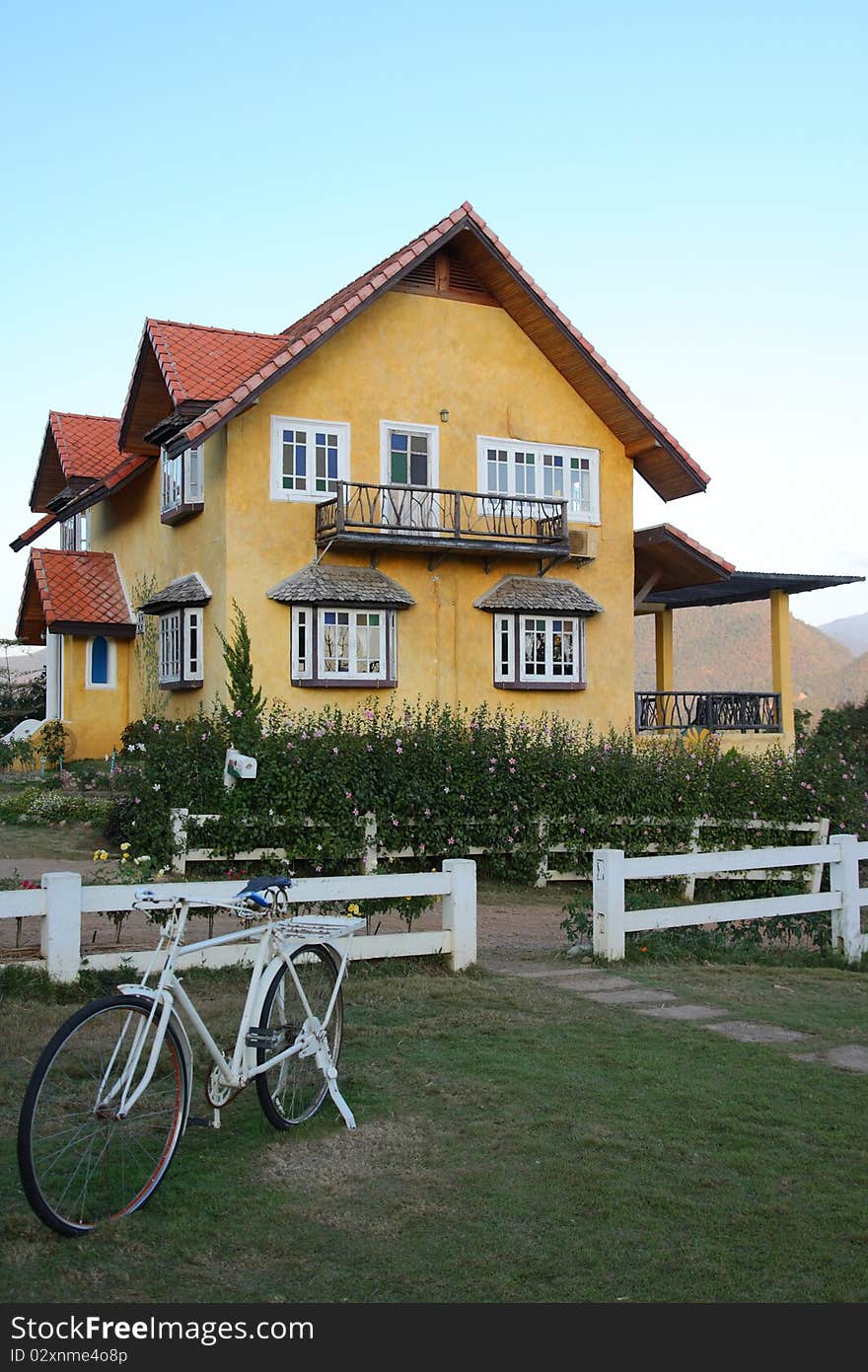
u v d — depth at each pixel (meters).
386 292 21.41
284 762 13.63
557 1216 4.80
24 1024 7.10
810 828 16.83
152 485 24.22
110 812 16.88
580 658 23.30
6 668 35.69
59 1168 4.82
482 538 21.98
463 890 9.30
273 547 20.55
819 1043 7.57
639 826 16.56
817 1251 4.57
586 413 23.67
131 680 25.45
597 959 10.12
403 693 21.58
